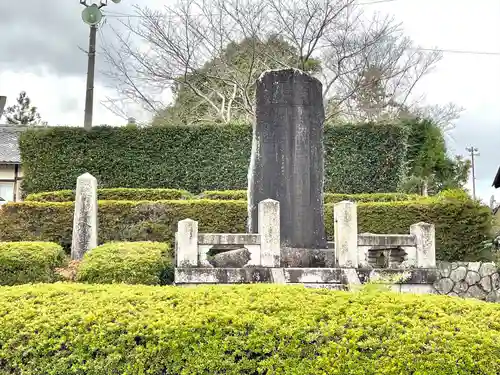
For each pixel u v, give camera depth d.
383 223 11.53
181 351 3.89
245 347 3.88
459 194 12.14
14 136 23.33
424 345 3.79
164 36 19.73
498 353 3.76
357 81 20.73
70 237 11.30
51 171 16.78
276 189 8.24
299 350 3.85
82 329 3.97
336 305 4.24
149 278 7.22
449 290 9.73
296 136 8.37
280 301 4.31
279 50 20.39
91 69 17.36
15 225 11.28
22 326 4.00
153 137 17.16
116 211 11.42
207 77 20.36
